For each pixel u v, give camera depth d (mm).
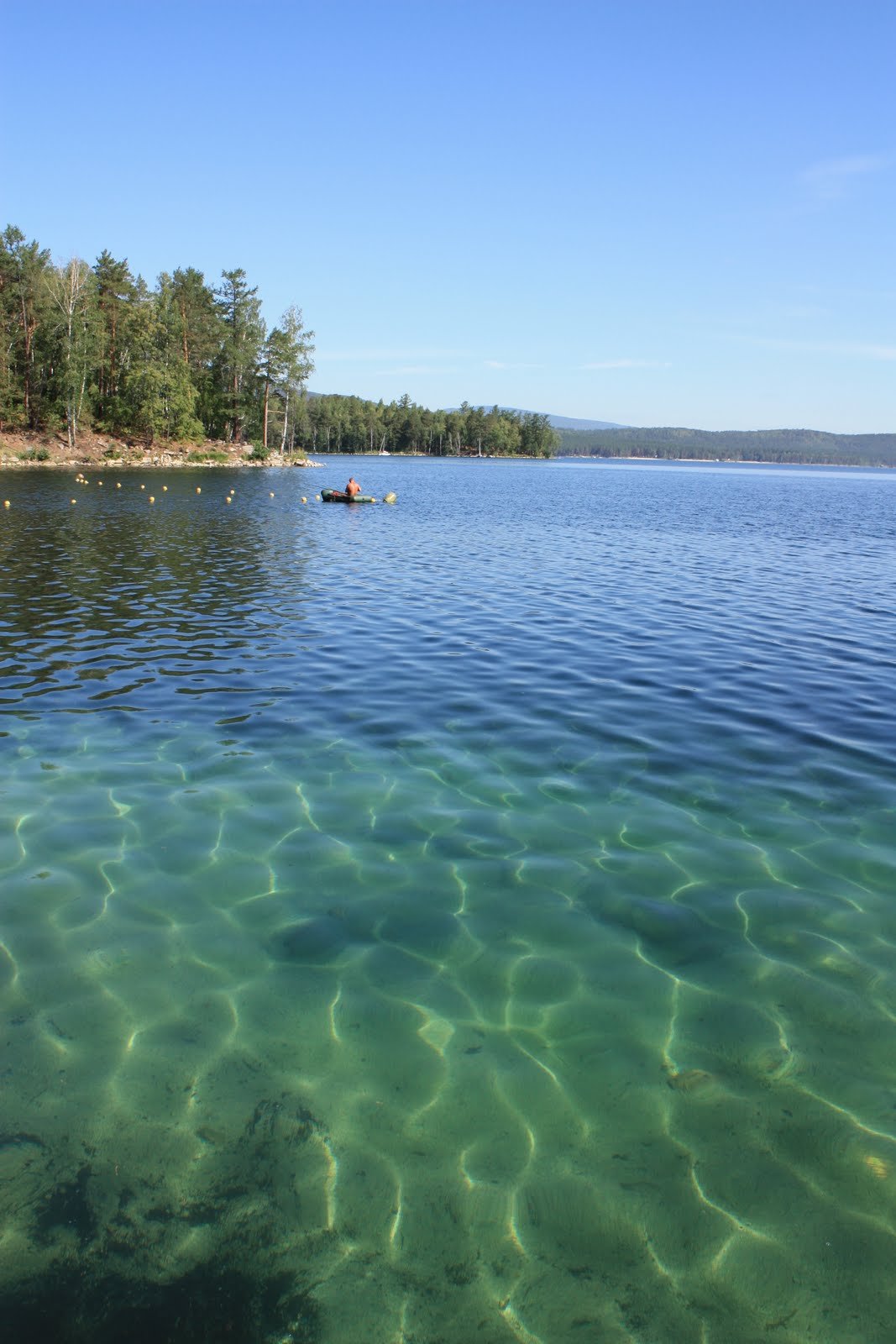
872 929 5750
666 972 5289
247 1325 3096
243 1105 4176
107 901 5973
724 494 72875
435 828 7129
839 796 7832
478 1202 3666
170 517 34625
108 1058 4488
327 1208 3613
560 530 34125
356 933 5656
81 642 13469
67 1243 3418
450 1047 4625
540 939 5609
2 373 70375
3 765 8281
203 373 90312
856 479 159500
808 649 13734
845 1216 3627
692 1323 3174
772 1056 4578
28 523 30609
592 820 7312
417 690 11062
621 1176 3814
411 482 74500
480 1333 3104
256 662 12406
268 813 7359
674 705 10594
